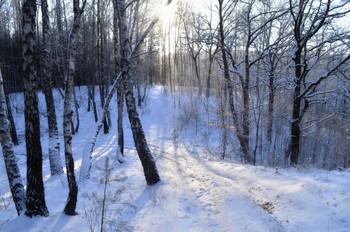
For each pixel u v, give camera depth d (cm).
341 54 1634
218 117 2012
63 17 3378
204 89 3619
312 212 637
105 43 3288
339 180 749
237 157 1822
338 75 1834
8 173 723
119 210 744
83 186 988
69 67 720
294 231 593
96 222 657
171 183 978
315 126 2097
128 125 2803
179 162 1438
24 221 655
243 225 624
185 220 700
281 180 868
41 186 684
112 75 4031
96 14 2767
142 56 3619
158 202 801
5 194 1023
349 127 2202
